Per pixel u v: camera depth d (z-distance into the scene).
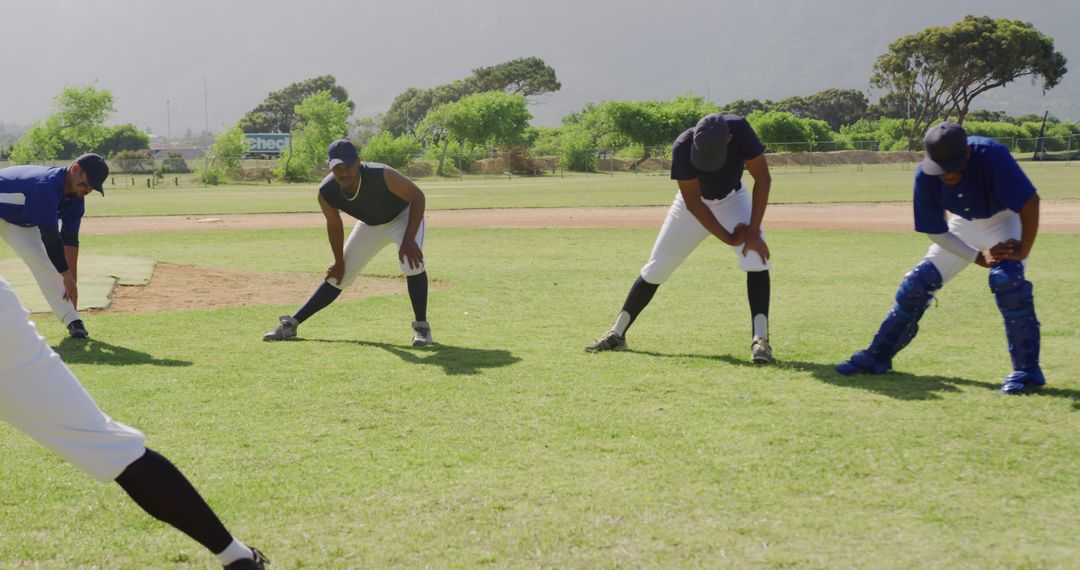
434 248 15.77
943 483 3.97
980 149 5.38
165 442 4.71
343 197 7.46
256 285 11.27
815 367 6.30
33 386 2.79
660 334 7.73
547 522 3.63
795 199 28.59
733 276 11.41
